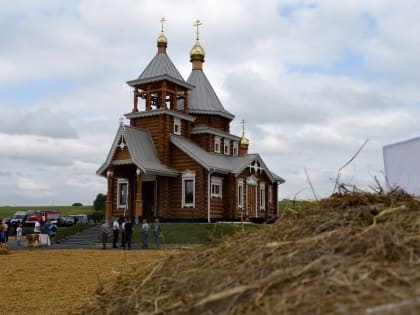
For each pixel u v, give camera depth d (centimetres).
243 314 290
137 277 476
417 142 623
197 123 3772
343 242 326
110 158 3169
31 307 822
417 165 621
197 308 327
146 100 3428
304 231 378
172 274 406
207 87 3953
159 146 3312
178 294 369
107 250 2150
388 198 416
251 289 310
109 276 1160
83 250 2159
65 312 764
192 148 3331
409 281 262
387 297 251
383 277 274
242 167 3397
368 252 305
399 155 652
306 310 264
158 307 369
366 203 409
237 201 3384
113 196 3378
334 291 273
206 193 3184
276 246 355
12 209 10156
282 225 409
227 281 337
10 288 1034
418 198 424
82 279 1154
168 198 3266
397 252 299
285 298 282
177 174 3269
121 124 3184
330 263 304
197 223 2861
